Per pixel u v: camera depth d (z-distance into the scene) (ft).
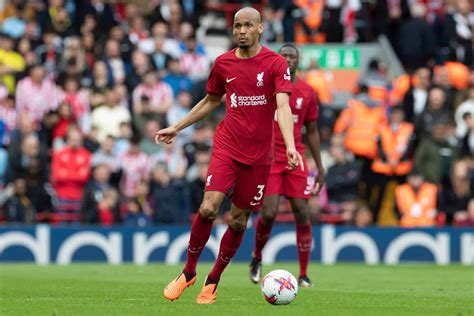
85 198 215.72
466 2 280.72
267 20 278.46
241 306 103.14
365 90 240.53
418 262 214.07
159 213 216.13
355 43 280.72
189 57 263.90
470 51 278.05
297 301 112.27
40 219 218.79
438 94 237.86
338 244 212.43
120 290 131.44
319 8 278.67
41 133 233.96
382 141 233.35
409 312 100.22
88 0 267.59
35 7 274.57
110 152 224.12
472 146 243.19
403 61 277.64
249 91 103.24
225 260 106.42
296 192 138.62
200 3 289.53
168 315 92.89
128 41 256.73
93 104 239.50
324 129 244.63
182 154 227.81
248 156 103.86
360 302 112.98
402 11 287.07
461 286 145.69
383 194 232.73
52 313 95.71
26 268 189.16
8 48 247.70
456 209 227.61
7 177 217.97
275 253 210.38
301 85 138.00
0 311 98.78
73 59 250.57
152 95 243.81
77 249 208.23
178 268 190.19
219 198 102.89
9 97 239.09
